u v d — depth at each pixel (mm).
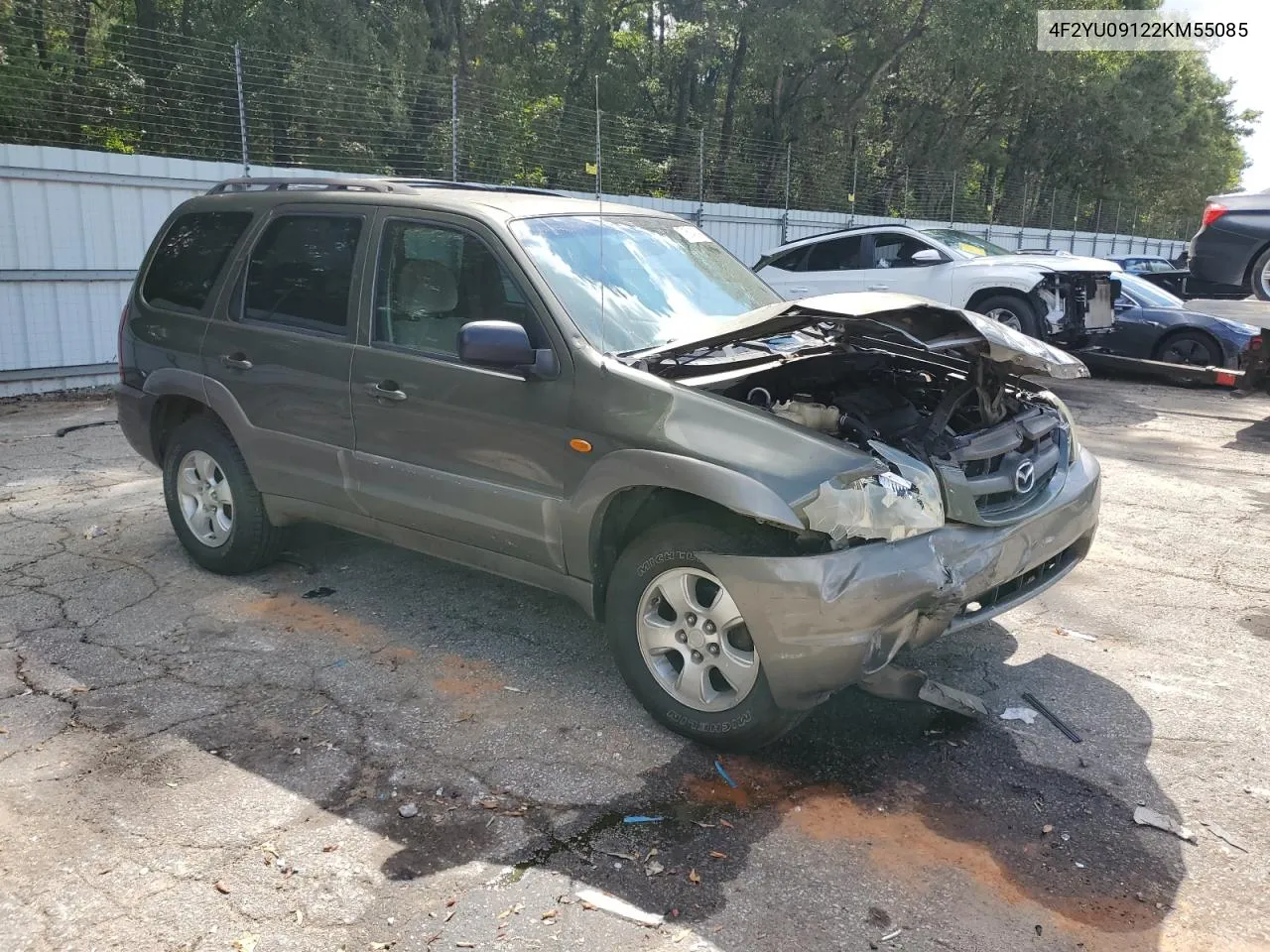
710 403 3330
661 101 27984
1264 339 9242
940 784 3303
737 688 3338
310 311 4480
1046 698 3930
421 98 14734
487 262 3920
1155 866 2898
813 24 22297
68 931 2551
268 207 4766
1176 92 36250
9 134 11766
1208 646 4457
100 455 7707
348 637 4387
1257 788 3311
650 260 4328
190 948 2500
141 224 11031
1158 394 11750
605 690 3922
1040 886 2801
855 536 3092
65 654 4180
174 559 5336
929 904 2713
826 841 2986
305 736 3543
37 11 12375
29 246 10195
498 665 4125
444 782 3260
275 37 15312
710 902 2703
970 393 4070
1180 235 42938
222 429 4914
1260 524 6336
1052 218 31641
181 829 2988
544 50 22891
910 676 3363
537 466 3705
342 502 4414
